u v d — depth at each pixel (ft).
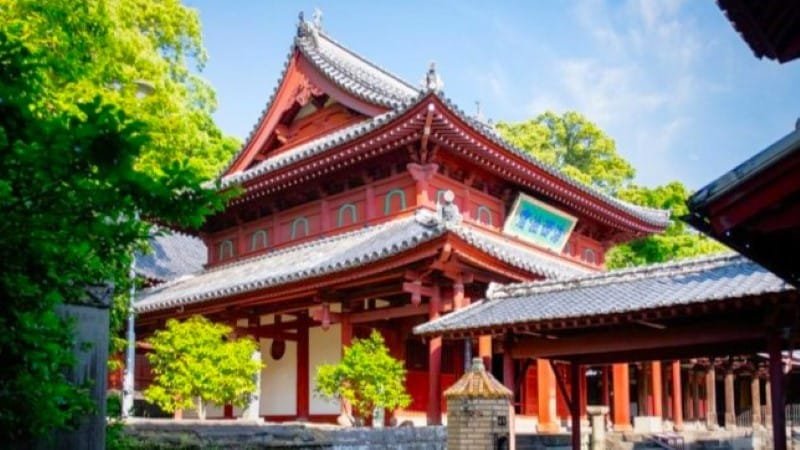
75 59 29.35
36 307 16.69
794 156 20.24
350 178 96.48
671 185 171.42
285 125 112.98
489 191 97.96
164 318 100.68
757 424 120.88
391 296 83.76
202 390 72.79
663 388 120.67
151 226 18.34
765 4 26.96
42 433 18.16
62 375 19.66
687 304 49.06
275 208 107.34
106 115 15.46
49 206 15.67
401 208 90.48
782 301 45.85
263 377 101.96
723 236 23.04
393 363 71.72
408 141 85.66
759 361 104.94
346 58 120.16
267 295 86.38
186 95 92.89
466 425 50.67
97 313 21.94
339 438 54.29
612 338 57.06
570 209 108.47
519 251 98.27
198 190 17.06
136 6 82.64
